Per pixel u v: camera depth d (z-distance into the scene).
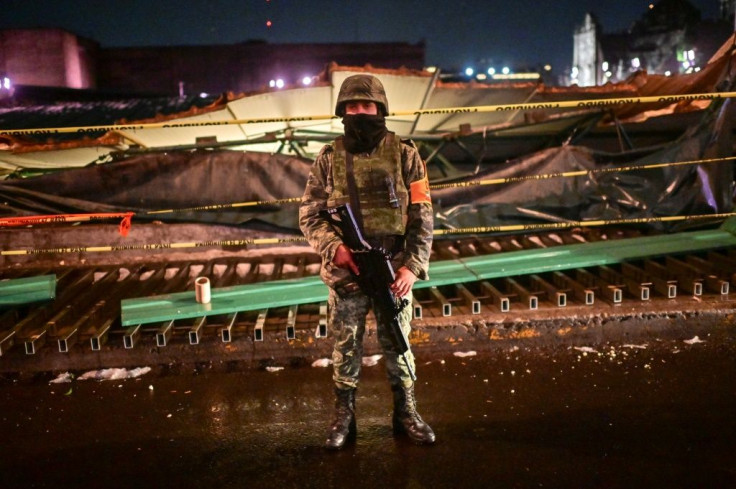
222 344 4.49
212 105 7.12
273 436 3.47
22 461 3.29
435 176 8.05
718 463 3.02
